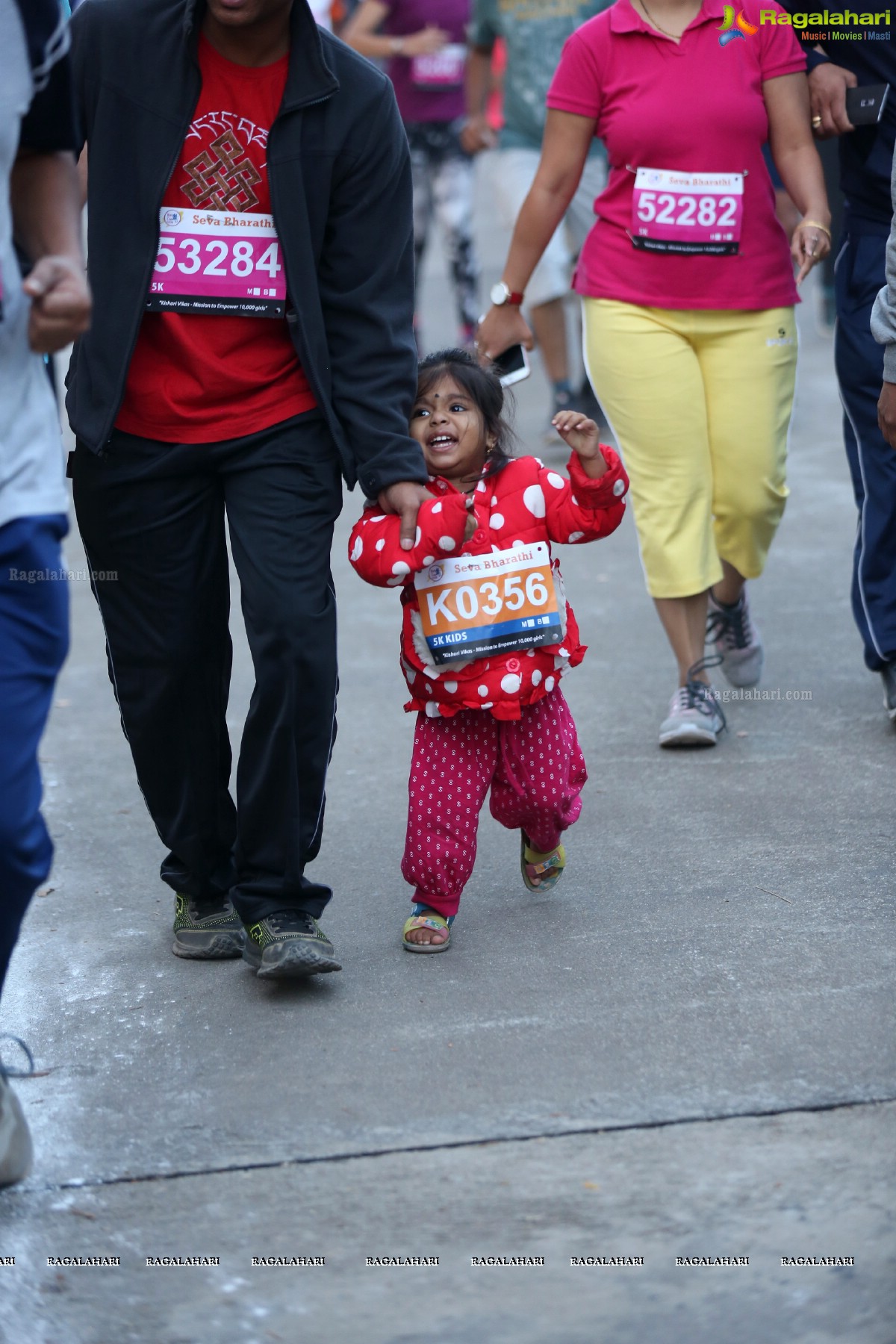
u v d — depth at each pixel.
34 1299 3.50
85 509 4.71
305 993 4.86
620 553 10.02
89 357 4.56
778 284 6.79
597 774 6.57
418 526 4.65
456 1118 4.10
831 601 8.71
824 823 5.95
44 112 3.69
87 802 6.58
